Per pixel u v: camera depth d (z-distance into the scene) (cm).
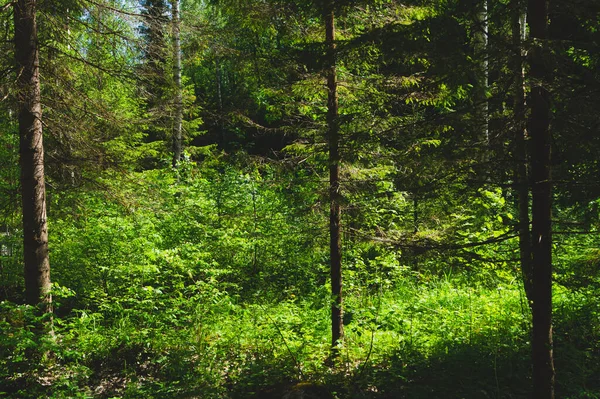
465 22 597
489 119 581
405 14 759
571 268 757
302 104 846
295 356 777
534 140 548
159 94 964
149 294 974
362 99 807
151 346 864
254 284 1198
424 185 596
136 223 1164
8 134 1145
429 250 638
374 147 735
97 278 1098
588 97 499
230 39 909
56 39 897
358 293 1142
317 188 834
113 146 1155
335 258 852
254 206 1302
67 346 805
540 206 553
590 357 650
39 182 848
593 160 539
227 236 1246
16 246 1177
